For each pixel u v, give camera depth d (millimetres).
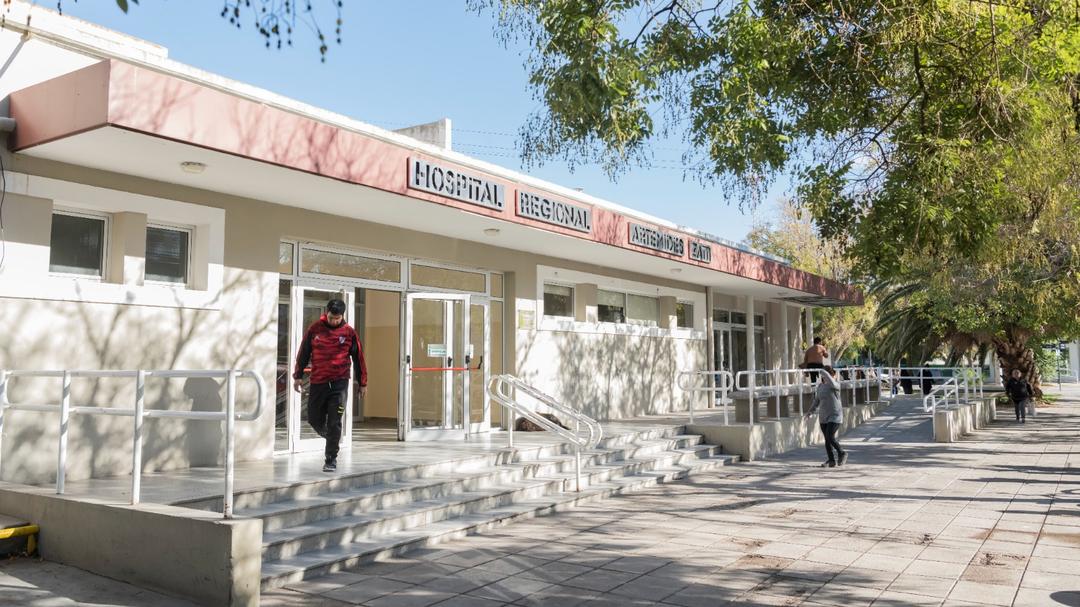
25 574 5543
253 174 7996
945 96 10195
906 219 9609
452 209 9859
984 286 19375
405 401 11273
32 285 7176
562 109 9141
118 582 5406
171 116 6613
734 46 10031
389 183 8773
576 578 5926
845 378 21266
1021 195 11023
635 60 9258
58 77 6648
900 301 28812
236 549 4914
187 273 8781
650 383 17453
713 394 19922
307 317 10445
